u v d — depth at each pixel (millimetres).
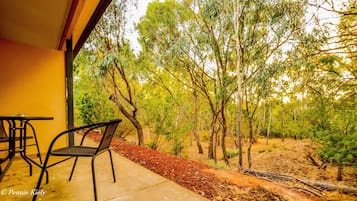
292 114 10336
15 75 2775
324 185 3959
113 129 1528
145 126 8367
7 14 2010
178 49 7203
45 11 1933
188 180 1896
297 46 5125
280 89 7043
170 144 7727
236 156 11328
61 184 1713
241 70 6852
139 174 2020
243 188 1870
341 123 4480
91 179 1845
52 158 2709
